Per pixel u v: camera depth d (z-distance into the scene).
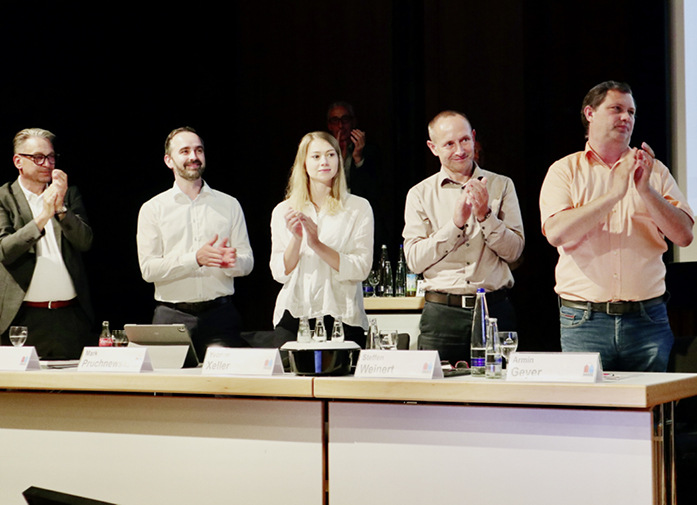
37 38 5.88
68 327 4.70
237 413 2.75
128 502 2.88
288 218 3.61
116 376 2.87
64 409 2.97
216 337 4.35
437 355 2.63
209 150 6.60
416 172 6.54
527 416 2.42
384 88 6.66
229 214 4.53
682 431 3.69
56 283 4.68
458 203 3.62
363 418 2.61
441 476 2.51
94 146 6.03
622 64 5.87
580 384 2.34
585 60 5.99
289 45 6.83
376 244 6.07
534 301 6.08
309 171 3.86
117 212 6.07
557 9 6.07
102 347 3.03
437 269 3.86
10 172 5.75
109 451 2.91
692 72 5.23
